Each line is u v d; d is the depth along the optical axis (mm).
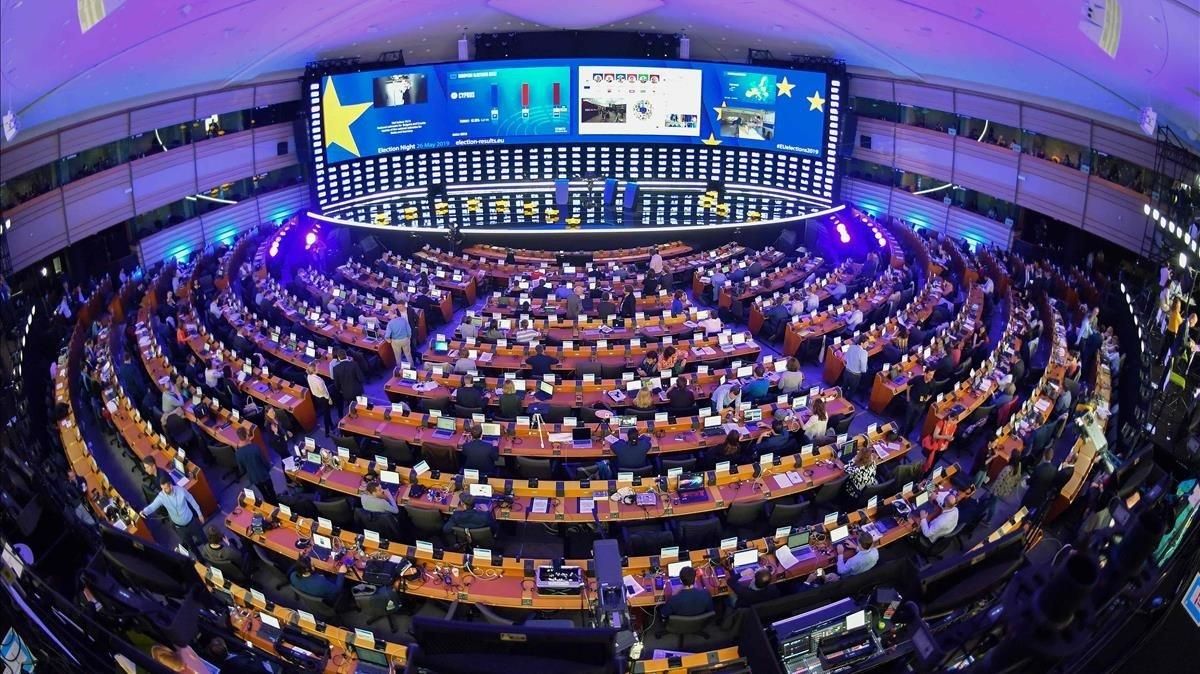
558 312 23688
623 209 33625
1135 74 17312
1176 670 9211
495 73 32438
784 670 10242
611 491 14383
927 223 32188
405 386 18734
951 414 17203
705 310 25719
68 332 22609
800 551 13047
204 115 28609
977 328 21219
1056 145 26484
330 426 18500
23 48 14531
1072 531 14352
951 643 10148
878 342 20969
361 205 33312
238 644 10688
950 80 27266
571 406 17609
